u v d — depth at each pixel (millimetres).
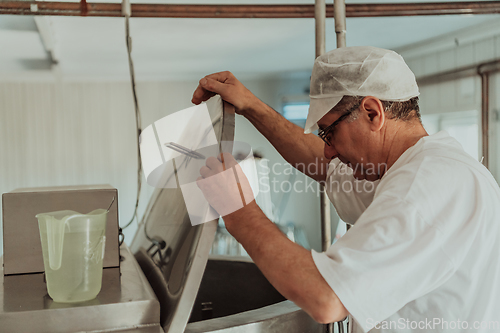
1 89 6039
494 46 4598
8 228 1101
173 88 6645
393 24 4301
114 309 818
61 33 4207
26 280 1044
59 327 792
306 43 4949
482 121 4680
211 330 835
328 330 1001
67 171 6312
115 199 1151
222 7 1496
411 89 902
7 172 6121
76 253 829
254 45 4973
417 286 699
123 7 1387
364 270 686
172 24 4062
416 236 705
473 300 760
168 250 1031
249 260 1487
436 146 832
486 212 751
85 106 6348
